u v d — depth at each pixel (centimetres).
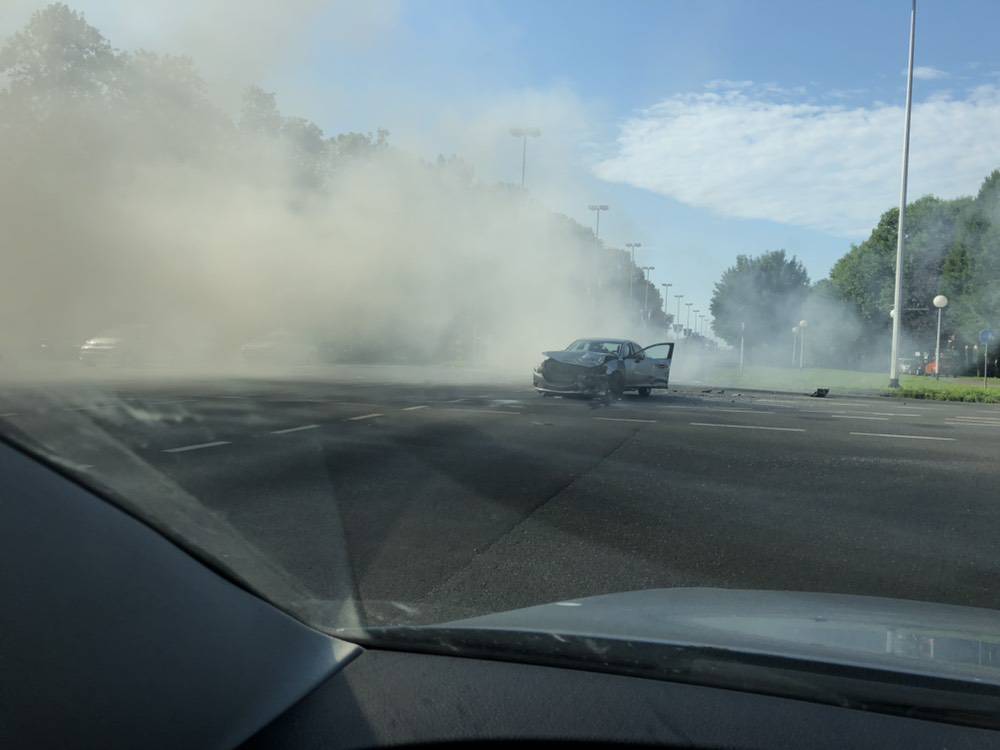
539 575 385
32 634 101
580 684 142
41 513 110
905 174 2255
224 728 117
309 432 859
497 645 155
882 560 430
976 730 129
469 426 970
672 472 689
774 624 177
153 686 112
